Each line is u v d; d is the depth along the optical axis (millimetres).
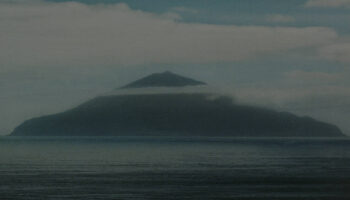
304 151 124562
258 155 107188
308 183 54969
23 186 52406
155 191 48938
